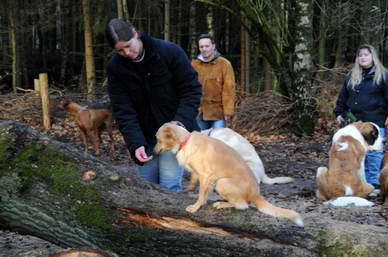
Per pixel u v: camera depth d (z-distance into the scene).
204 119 7.15
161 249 2.92
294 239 2.77
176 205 3.09
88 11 14.65
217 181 3.12
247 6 11.54
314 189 6.80
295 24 11.69
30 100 13.09
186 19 22.17
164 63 3.81
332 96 12.48
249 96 12.91
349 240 2.68
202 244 2.86
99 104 9.73
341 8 15.02
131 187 3.23
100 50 21.31
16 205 3.13
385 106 6.16
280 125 12.07
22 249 4.33
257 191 3.11
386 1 14.93
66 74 24.05
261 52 12.22
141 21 20.14
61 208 3.07
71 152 3.38
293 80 11.74
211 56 6.96
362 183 5.84
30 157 3.29
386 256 2.57
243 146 6.93
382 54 17.25
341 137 5.98
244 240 2.83
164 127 3.43
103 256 2.72
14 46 18.17
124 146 10.52
